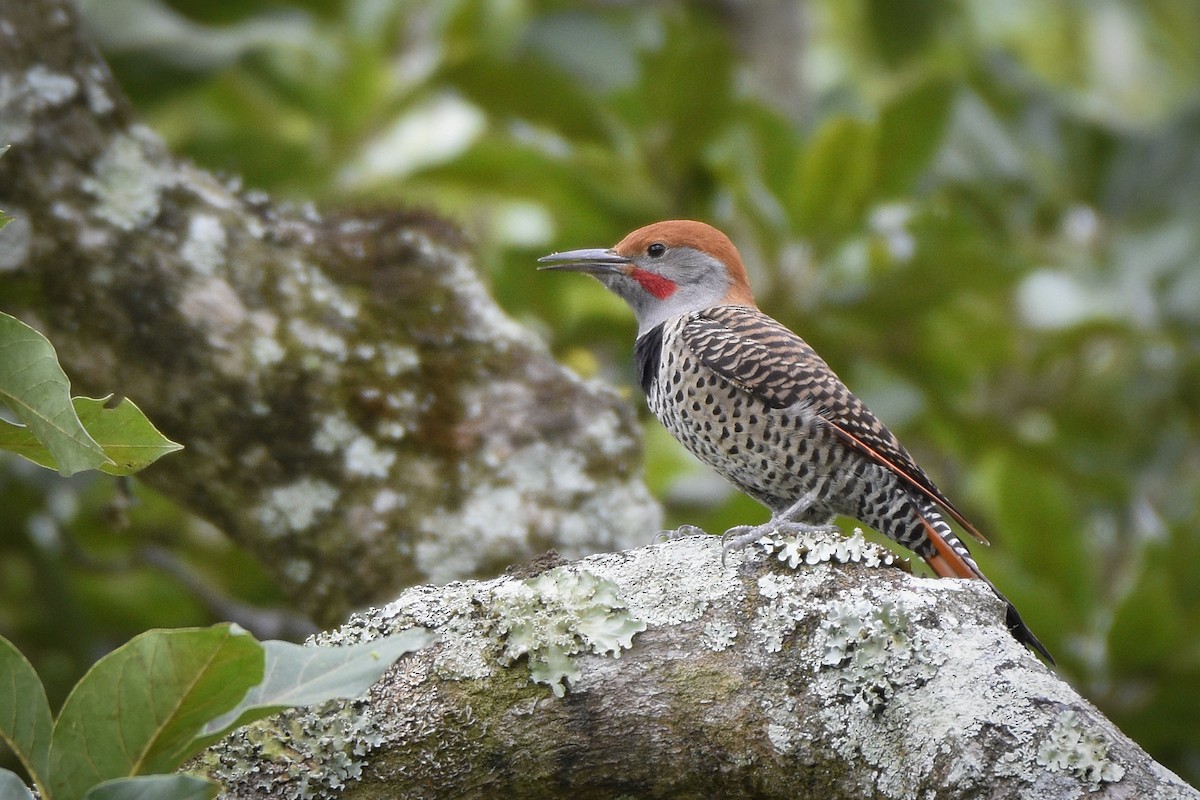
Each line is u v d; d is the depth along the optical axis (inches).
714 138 556.7
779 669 244.2
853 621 242.7
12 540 508.1
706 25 641.6
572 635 249.4
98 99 372.8
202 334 370.9
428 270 401.7
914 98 516.7
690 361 403.9
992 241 599.2
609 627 250.7
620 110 559.2
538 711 245.6
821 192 521.3
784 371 392.5
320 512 382.9
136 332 367.2
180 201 376.8
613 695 245.8
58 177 363.3
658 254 463.8
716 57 537.6
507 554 386.9
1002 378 610.9
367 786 244.4
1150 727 476.7
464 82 567.8
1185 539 473.7
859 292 528.7
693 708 243.9
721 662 246.4
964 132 644.1
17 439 211.0
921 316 541.0
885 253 537.3
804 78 671.1
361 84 592.7
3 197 356.5
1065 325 573.3
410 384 391.2
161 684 196.4
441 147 624.4
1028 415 612.4
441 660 250.5
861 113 642.2
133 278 366.6
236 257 379.9
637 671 246.8
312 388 381.4
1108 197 641.0
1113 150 642.8
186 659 193.9
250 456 378.9
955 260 515.2
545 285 565.3
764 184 536.4
